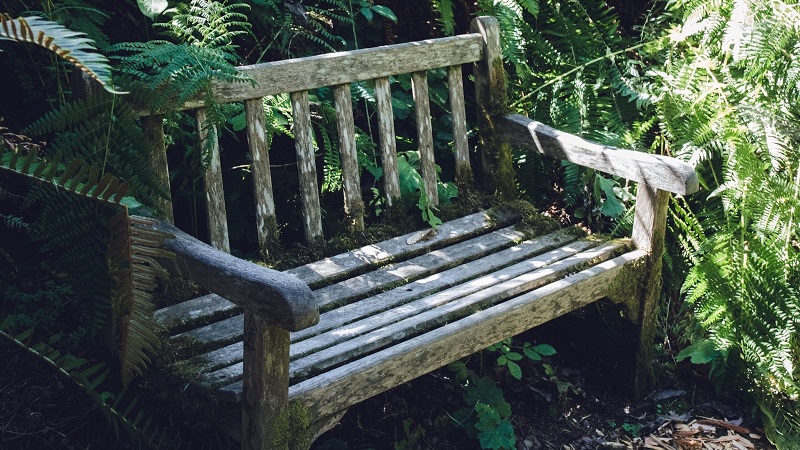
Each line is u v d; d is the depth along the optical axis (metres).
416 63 2.92
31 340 2.46
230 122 2.88
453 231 2.94
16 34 1.60
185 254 2.06
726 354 2.93
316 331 2.31
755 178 2.99
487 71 3.10
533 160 3.43
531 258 2.82
